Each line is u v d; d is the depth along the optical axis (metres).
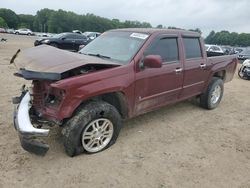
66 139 3.98
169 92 5.35
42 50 4.57
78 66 3.80
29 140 3.75
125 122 5.62
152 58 4.44
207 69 6.27
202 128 5.63
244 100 8.17
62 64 3.87
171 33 5.37
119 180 3.73
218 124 5.93
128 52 4.77
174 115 6.23
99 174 3.83
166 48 5.23
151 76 4.82
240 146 4.95
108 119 4.27
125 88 4.39
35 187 3.51
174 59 5.39
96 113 4.07
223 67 6.75
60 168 3.90
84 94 3.88
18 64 4.24
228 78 7.24
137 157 4.31
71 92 3.78
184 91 5.78
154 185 3.68
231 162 4.38
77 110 4.04
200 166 4.20
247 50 21.98
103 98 4.51
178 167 4.12
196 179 3.87
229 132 5.54
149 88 4.87
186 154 4.52
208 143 4.97
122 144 4.68
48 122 4.07
